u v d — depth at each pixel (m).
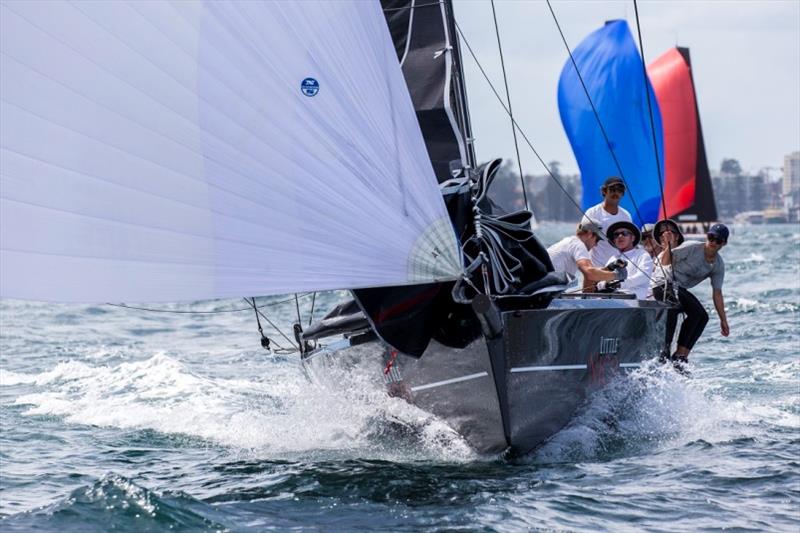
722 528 17.78
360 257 19.69
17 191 18.70
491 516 18.55
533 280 22.64
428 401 22.97
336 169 19.69
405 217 19.94
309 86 19.66
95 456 24.36
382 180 19.91
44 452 24.75
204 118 19.20
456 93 26.02
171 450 24.98
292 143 19.52
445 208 20.25
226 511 18.88
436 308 21.41
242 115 19.34
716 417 26.88
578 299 23.83
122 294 18.95
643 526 17.94
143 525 17.66
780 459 22.22
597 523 18.11
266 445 25.36
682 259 29.53
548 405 22.55
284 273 19.39
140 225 19.05
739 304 55.84
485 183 22.97
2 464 23.41
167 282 19.08
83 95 18.91
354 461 23.16
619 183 28.88
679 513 18.64
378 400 24.38
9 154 18.72
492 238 22.36
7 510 19.45
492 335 20.98
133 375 37.00
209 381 35.94
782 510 18.75
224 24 19.30
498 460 22.73
